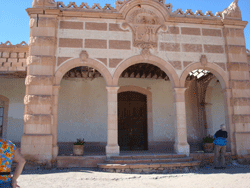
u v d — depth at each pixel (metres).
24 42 12.78
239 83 11.74
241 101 11.54
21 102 14.05
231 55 11.97
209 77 14.32
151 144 14.38
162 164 9.19
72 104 14.08
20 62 12.59
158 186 6.51
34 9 10.70
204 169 9.68
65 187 6.31
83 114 14.05
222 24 12.29
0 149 3.17
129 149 14.42
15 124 13.80
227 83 11.73
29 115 9.86
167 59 11.42
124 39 11.30
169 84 15.28
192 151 12.35
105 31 11.25
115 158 9.85
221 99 15.80
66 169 9.40
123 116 14.80
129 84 14.83
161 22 11.74
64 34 10.94
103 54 11.02
